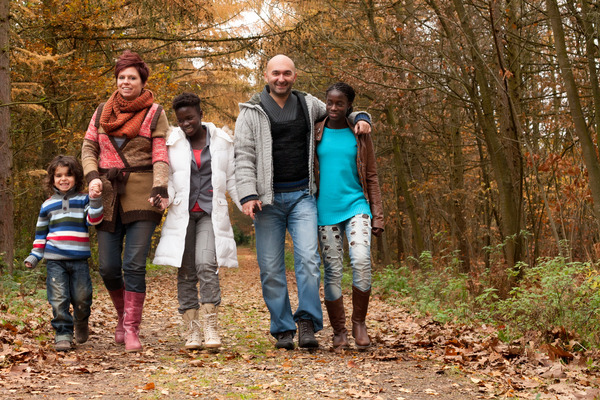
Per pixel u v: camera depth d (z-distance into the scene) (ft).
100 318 22.77
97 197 14.61
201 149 15.48
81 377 12.30
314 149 15.74
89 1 43.75
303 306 15.48
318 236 16.02
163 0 46.57
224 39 49.01
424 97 42.60
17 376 12.03
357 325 15.92
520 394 11.39
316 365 13.83
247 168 15.24
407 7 37.76
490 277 26.30
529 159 28.55
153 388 11.39
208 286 15.10
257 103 15.61
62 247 15.29
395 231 87.40
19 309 21.58
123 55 15.26
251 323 23.26
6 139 34.32
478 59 30.48
